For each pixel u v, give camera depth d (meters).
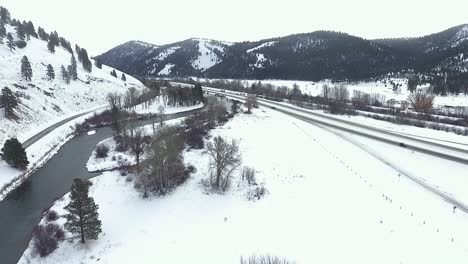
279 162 68.88
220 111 110.12
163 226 46.12
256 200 52.69
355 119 116.94
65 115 113.44
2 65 122.31
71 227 42.38
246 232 43.66
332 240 41.03
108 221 47.91
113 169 68.56
